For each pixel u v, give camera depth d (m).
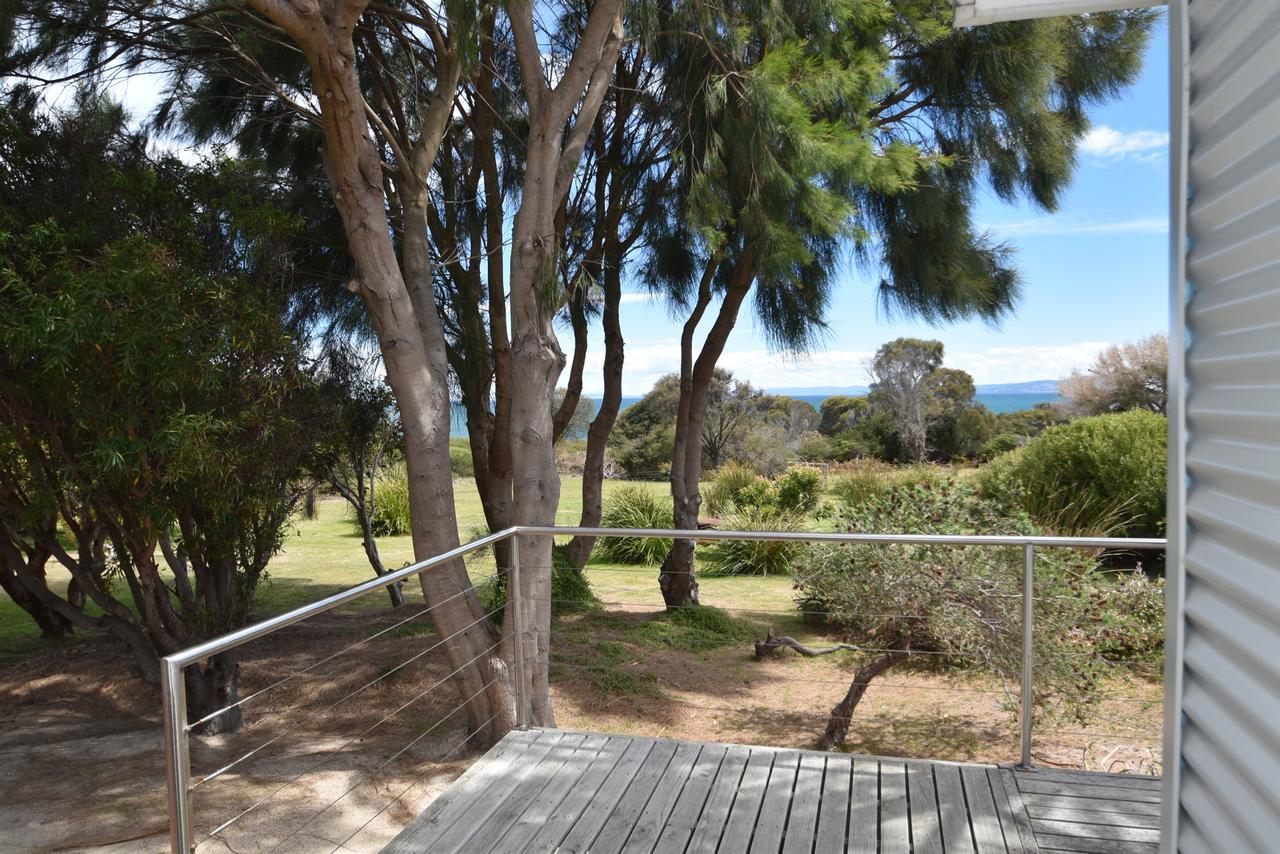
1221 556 1.14
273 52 6.54
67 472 5.36
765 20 6.07
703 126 6.55
